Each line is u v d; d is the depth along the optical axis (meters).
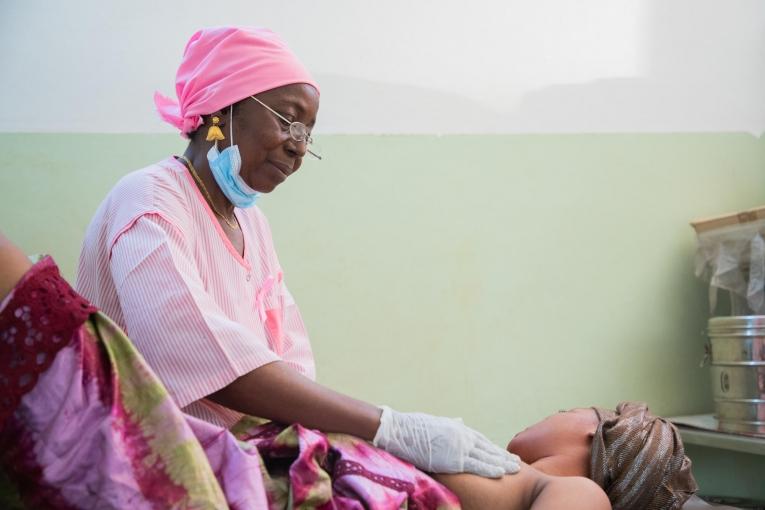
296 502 1.25
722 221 3.19
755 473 3.33
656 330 3.35
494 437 3.10
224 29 1.72
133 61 2.78
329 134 3.00
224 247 1.67
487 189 3.17
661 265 3.38
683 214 3.42
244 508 1.18
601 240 3.31
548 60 3.29
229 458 1.22
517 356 3.16
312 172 2.98
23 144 2.67
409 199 3.08
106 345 1.15
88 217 2.71
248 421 1.49
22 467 1.10
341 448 1.38
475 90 3.19
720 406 2.99
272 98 1.67
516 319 3.17
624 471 1.69
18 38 2.69
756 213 3.07
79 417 1.10
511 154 3.21
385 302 3.02
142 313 1.45
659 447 1.71
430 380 3.05
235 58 1.68
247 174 1.69
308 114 1.72
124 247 1.50
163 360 1.43
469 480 1.46
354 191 3.02
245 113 1.67
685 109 3.45
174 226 1.54
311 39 3.00
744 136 3.52
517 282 3.18
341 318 2.97
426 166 3.11
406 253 3.06
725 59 3.51
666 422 1.81
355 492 1.30
